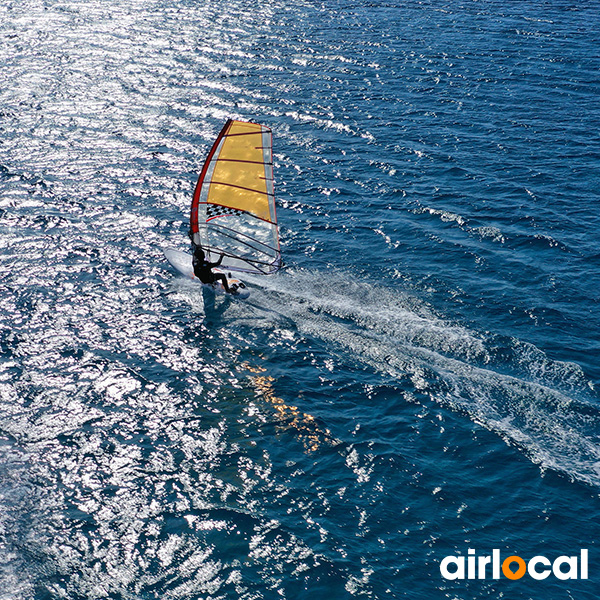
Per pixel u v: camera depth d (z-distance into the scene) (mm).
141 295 25172
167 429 19312
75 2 64250
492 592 15148
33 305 24078
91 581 15055
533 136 40625
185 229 29484
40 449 18328
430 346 23375
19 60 48281
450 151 38375
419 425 19891
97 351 22219
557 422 20078
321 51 55031
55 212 29938
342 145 38719
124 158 35312
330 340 23531
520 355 22922
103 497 17062
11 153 34969
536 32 61656
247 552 15812
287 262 27906
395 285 26703
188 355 22406
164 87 45562
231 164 23828
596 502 17500
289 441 19094
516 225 31016
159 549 15820
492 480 18062
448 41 58656
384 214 31750
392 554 15898
